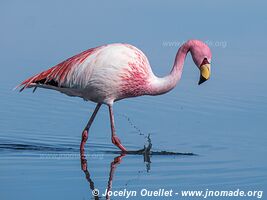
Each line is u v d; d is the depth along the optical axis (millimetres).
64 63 13094
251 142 13422
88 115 15125
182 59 13250
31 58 18078
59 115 15078
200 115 15023
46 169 11820
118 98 13336
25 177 11344
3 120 14594
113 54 12945
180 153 12867
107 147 13250
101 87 13000
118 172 11750
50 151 12898
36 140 13453
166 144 13359
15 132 13867
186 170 11859
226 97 16047
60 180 11266
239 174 11633
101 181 11266
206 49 13141
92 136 13852
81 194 10656
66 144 13336
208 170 11828
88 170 11820
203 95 16203
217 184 11148
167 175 11602
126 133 14031
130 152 12914
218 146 13203
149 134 13938
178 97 16172
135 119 14828
